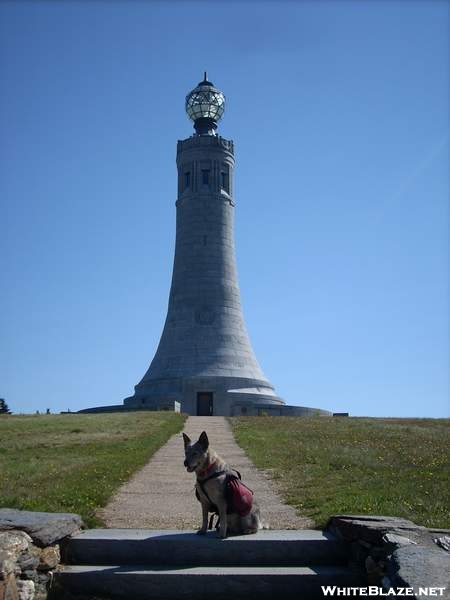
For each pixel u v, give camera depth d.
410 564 10.48
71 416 58.12
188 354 82.25
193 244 86.62
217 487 13.28
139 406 72.56
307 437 40.25
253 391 79.94
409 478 22.16
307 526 15.69
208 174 88.50
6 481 22.95
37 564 12.11
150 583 12.16
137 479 24.30
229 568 12.62
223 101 93.81
